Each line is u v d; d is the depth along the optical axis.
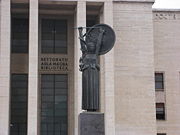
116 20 45.88
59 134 46.41
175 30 51.50
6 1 42.84
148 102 45.19
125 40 45.78
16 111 46.25
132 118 44.72
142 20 46.38
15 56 47.16
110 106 42.59
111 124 42.34
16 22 47.78
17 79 46.97
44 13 46.94
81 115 18.09
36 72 42.03
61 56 47.84
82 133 18.00
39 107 46.47
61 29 48.44
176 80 50.88
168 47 51.16
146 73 45.66
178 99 50.62
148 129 44.75
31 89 41.66
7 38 42.41
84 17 43.47
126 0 46.19
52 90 47.19
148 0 46.62
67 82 47.56
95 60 18.66
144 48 46.00
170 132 50.00
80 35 19.06
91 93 18.38
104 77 43.28
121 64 45.38
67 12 46.91
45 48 47.84
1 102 41.53
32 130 40.97
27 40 47.69
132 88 45.19
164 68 50.84
